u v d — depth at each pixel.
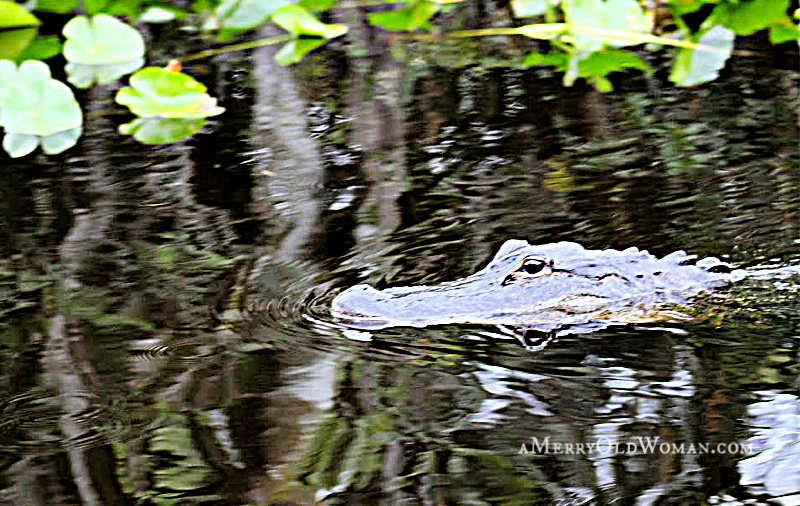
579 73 12.80
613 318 7.52
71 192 9.75
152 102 11.61
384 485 5.43
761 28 13.97
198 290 7.84
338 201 9.54
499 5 15.52
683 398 6.28
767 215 9.22
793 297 7.76
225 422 6.04
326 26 14.00
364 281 8.06
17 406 6.25
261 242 8.70
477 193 9.77
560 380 6.56
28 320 7.35
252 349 6.93
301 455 5.69
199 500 5.31
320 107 11.92
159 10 15.04
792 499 5.18
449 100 12.02
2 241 8.70
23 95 11.27
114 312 7.46
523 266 7.86
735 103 11.72
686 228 9.04
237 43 14.10
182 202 9.52
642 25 13.62
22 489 5.44
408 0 15.55
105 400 6.29
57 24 14.52
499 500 5.29
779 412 6.05
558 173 10.20
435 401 6.27
